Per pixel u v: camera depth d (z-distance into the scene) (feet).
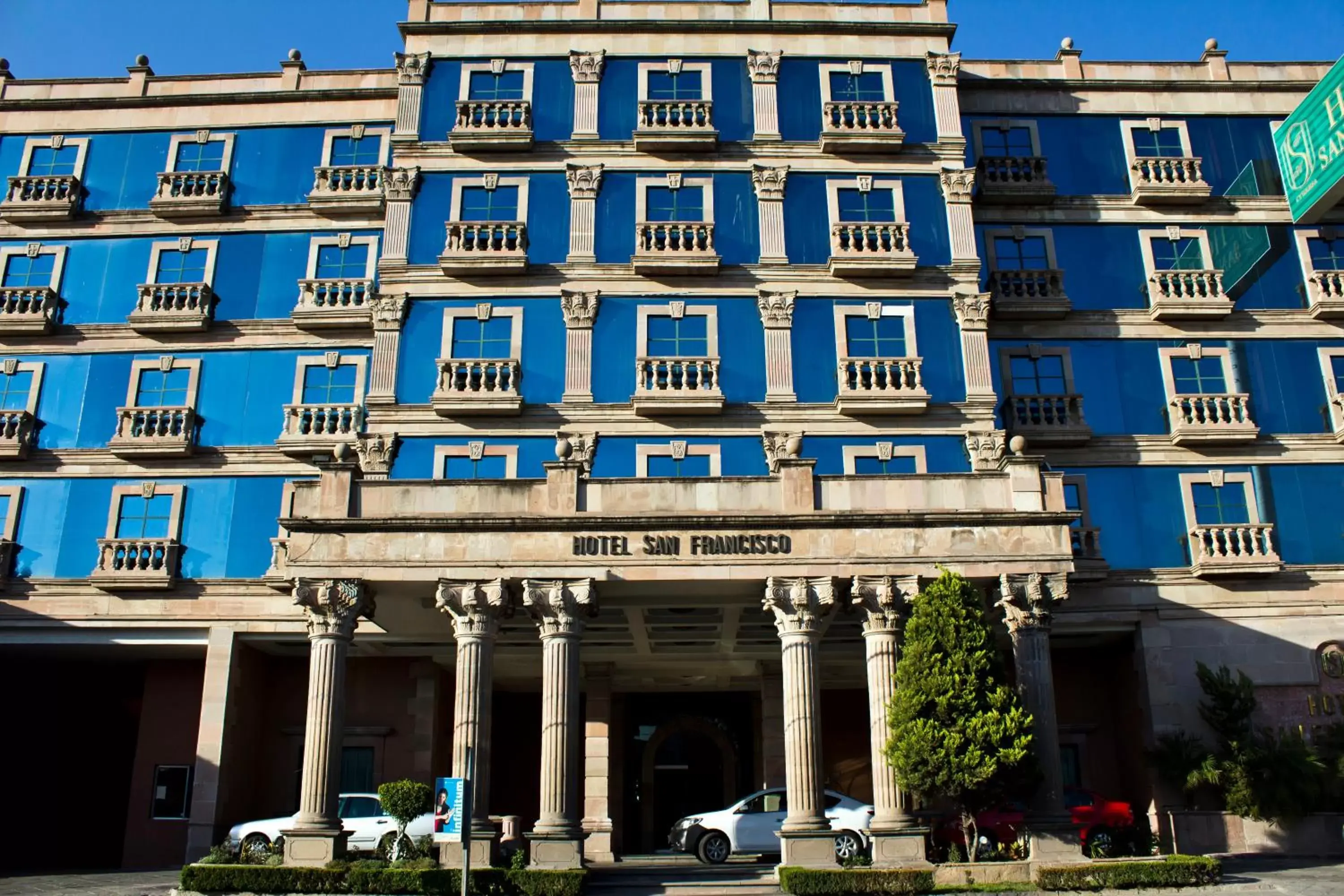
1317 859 85.25
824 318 100.22
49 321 107.55
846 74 107.34
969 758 65.21
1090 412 105.19
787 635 72.64
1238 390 106.11
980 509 75.66
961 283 101.09
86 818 109.60
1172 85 114.52
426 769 101.86
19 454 103.96
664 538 74.08
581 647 98.12
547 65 107.24
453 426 96.89
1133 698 101.86
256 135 114.21
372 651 100.83
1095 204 111.14
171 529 103.09
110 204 112.37
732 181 104.12
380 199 109.29
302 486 77.46
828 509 75.41
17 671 111.75
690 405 95.86
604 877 73.20
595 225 102.47
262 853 74.18
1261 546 100.78
